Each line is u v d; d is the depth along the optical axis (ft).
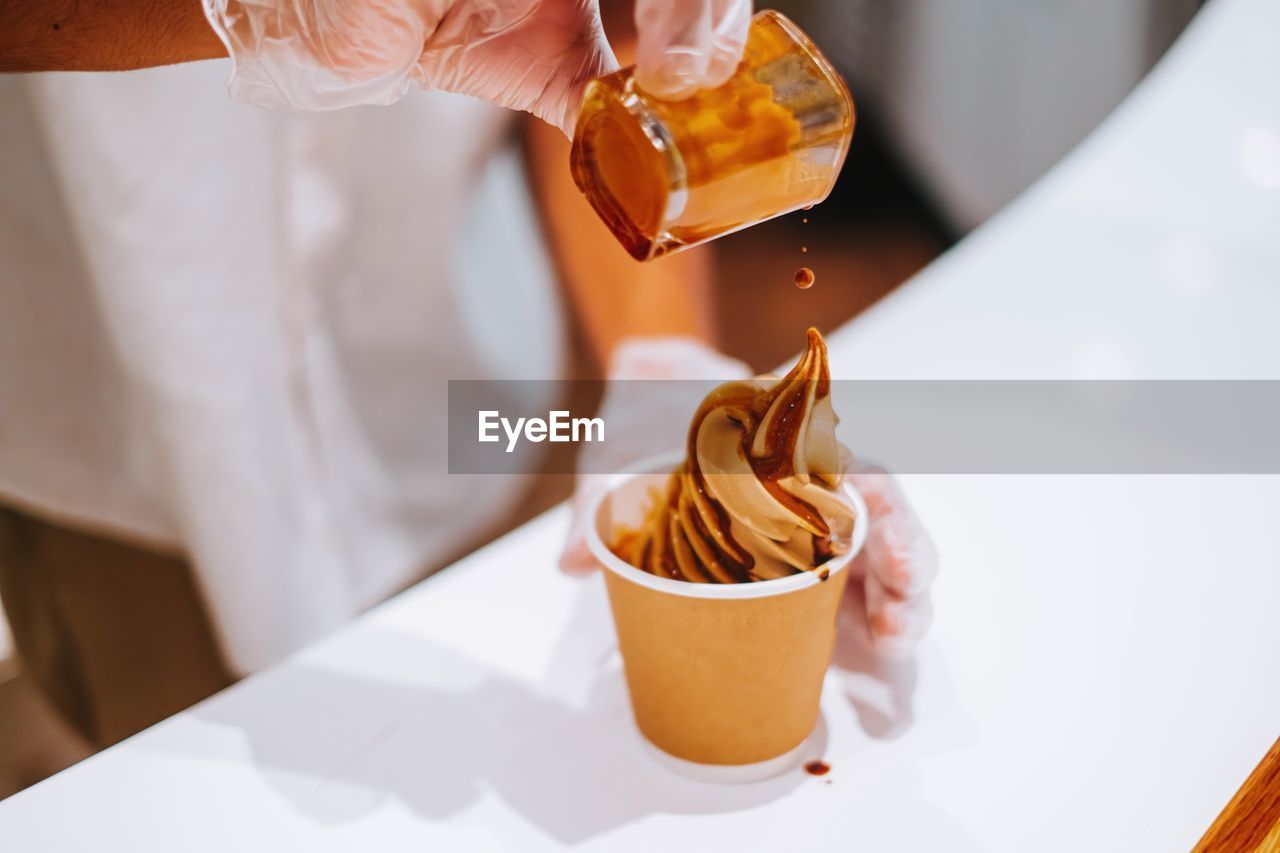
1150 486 2.17
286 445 3.23
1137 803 1.67
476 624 2.00
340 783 1.77
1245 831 1.62
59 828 1.72
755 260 6.13
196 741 1.83
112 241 2.77
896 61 5.77
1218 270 2.67
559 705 1.87
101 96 2.65
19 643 3.56
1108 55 5.44
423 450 3.61
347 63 1.78
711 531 1.66
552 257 4.34
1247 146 2.96
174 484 3.08
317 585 3.38
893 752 1.77
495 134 3.37
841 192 6.49
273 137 2.91
